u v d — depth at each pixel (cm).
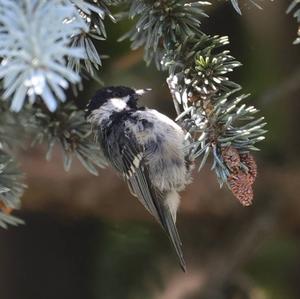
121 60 311
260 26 316
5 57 287
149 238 320
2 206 301
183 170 303
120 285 319
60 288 326
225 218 320
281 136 319
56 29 285
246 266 319
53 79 284
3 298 325
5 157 301
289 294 318
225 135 295
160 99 317
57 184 318
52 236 325
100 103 304
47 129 303
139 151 303
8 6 286
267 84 316
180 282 318
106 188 319
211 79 295
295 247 320
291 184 319
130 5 299
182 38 296
